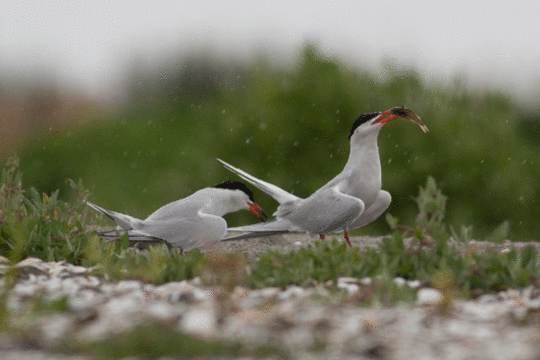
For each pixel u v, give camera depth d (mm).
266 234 11398
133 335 5367
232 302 6621
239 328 5793
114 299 6941
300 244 13000
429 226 10000
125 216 11234
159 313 6172
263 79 19422
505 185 18062
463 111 18594
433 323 6059
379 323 5996
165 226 10984
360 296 7137
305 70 19109
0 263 8617
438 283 7559
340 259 8828
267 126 18750
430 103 18484
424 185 18000
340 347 5309
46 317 5973
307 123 18641
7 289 6695
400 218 18188
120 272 8203
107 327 5652
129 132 27062
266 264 8656
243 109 19359
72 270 8398
